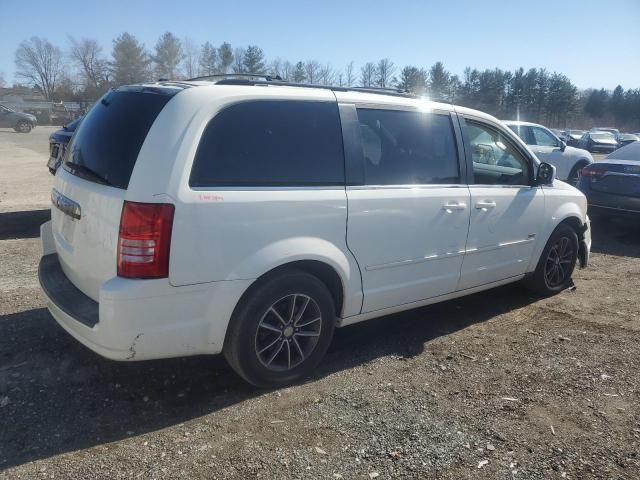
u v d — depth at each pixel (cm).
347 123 372
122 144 317
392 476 273
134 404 334
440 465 282
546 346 430
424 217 409
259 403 339
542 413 332
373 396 349
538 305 529
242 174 323
